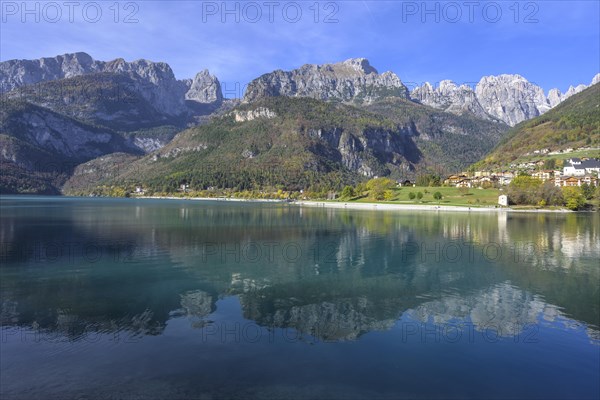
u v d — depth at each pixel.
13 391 20.09
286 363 23.27
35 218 112.38
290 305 34.38
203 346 25.47
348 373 22.22
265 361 23.48
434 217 128.50
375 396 19.95
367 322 30.31
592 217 130.50
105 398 19.50
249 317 31.14
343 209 174.50
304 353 24.62
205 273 45.88
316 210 165.12
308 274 46.16
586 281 43.19
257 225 98.62
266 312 32.44
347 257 56.81
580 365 23.48
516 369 22.94
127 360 23.45
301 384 20.94
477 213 149.62
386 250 62.78
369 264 51.91
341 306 34.19
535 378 21.94
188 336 27.12
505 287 40.66
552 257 56.84
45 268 47.75
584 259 55.38
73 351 24.59
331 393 20.16
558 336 27.78
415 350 25.30
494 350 25.44
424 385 21.05
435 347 25.78
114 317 30.83
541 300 36.22
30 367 22.52
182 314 31.72
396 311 32.94
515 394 20.34
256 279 43.44
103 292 37.75
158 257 55.00
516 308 33.81
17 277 43.28
